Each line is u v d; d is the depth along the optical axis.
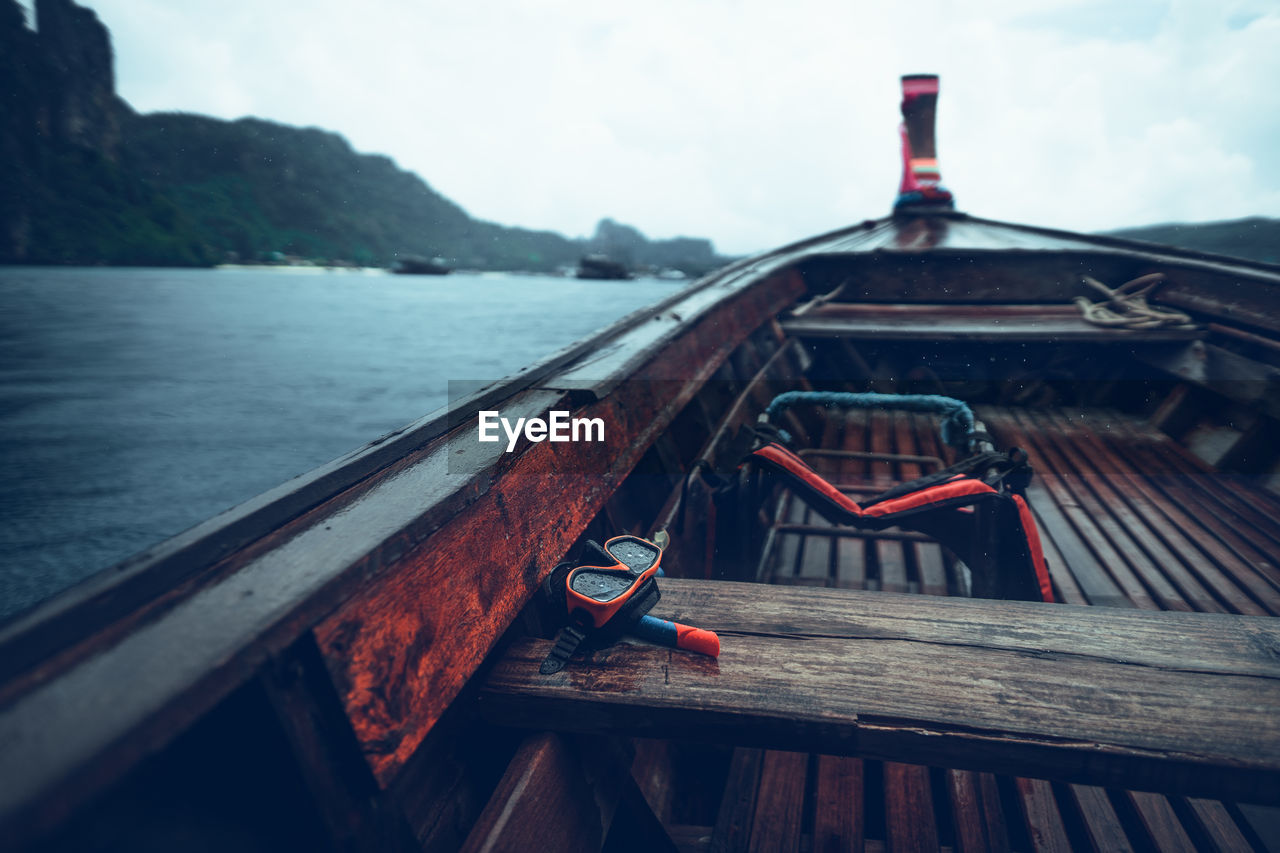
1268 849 1.43
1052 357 4.52
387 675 0.86
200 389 14.23
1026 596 1.89
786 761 1.77
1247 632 1.19
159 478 8.73
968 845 1.52
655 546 1.35
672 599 1.38
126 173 101.94
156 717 0.57
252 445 10.30
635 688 1.13
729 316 3.54
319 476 1.08
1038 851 1.50
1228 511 2.92
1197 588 2.39
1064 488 3.24
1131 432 3.91
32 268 70.50
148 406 12.58
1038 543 1.85
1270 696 1.04
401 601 0.92
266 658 0.68
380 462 1.20
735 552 2.27
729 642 1.23
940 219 7.44
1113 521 2.89
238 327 26.38
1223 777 0.94
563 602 1.27
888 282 5.21
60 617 0.67
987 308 4.73
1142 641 1.18
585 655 1.21
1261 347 3.28
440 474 1.17
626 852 1.43
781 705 1.07
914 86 7.51
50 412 11.91
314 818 0.78
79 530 7.12
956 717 1.03
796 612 1.32
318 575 0.81
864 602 1.34
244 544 0.89
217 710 0.74
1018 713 1.03
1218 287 3.86
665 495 2.56
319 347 21.23
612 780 1.33
